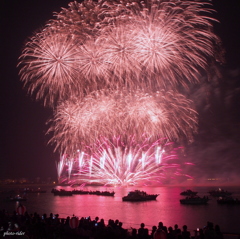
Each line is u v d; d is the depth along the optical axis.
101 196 108.00
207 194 117.81
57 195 116.88
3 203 82.31
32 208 67.38
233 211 60.12
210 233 17.66
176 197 99.00
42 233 21.83
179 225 43.28
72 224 22.20
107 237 19.16
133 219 49.19
